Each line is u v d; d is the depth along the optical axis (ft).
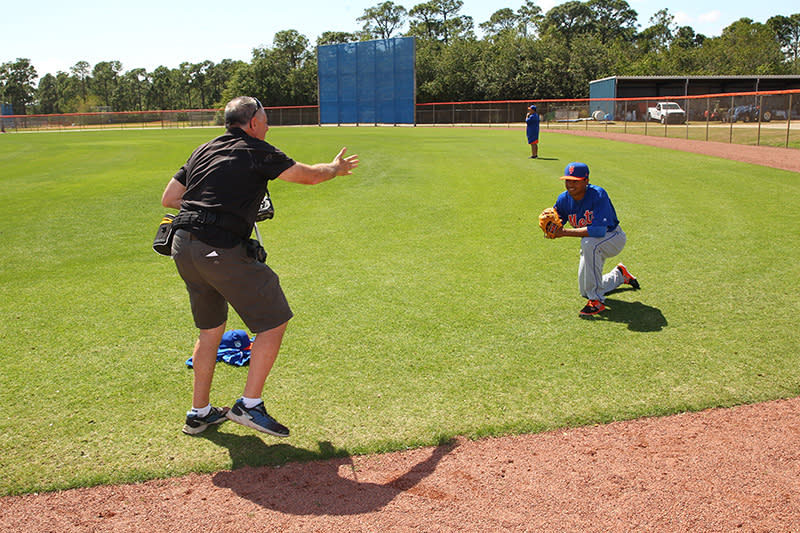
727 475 9.39
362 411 11.47
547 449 10.19
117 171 54.24
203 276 9.78
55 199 38.65
